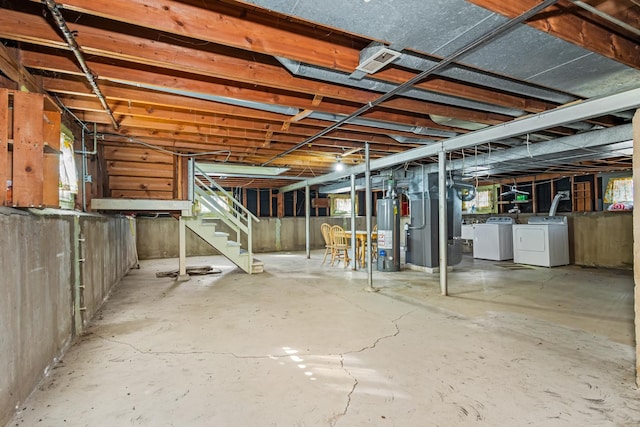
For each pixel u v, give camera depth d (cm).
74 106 315
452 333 284
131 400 183
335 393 190
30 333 188
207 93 281
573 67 228
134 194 505
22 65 229
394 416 168
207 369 220
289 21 211
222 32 194
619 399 183
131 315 343
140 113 342
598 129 399
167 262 774
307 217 843
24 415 169
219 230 966
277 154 561
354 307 368
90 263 329
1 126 177
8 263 163
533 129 331
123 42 212
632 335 278
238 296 425
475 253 800
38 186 183
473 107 317
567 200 815
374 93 305
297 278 549
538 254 664
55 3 159
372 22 176
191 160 529
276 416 169
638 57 226
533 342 263
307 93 294
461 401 181
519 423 163
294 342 266
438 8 166
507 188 930
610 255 658
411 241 633
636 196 198
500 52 208
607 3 174
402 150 541
